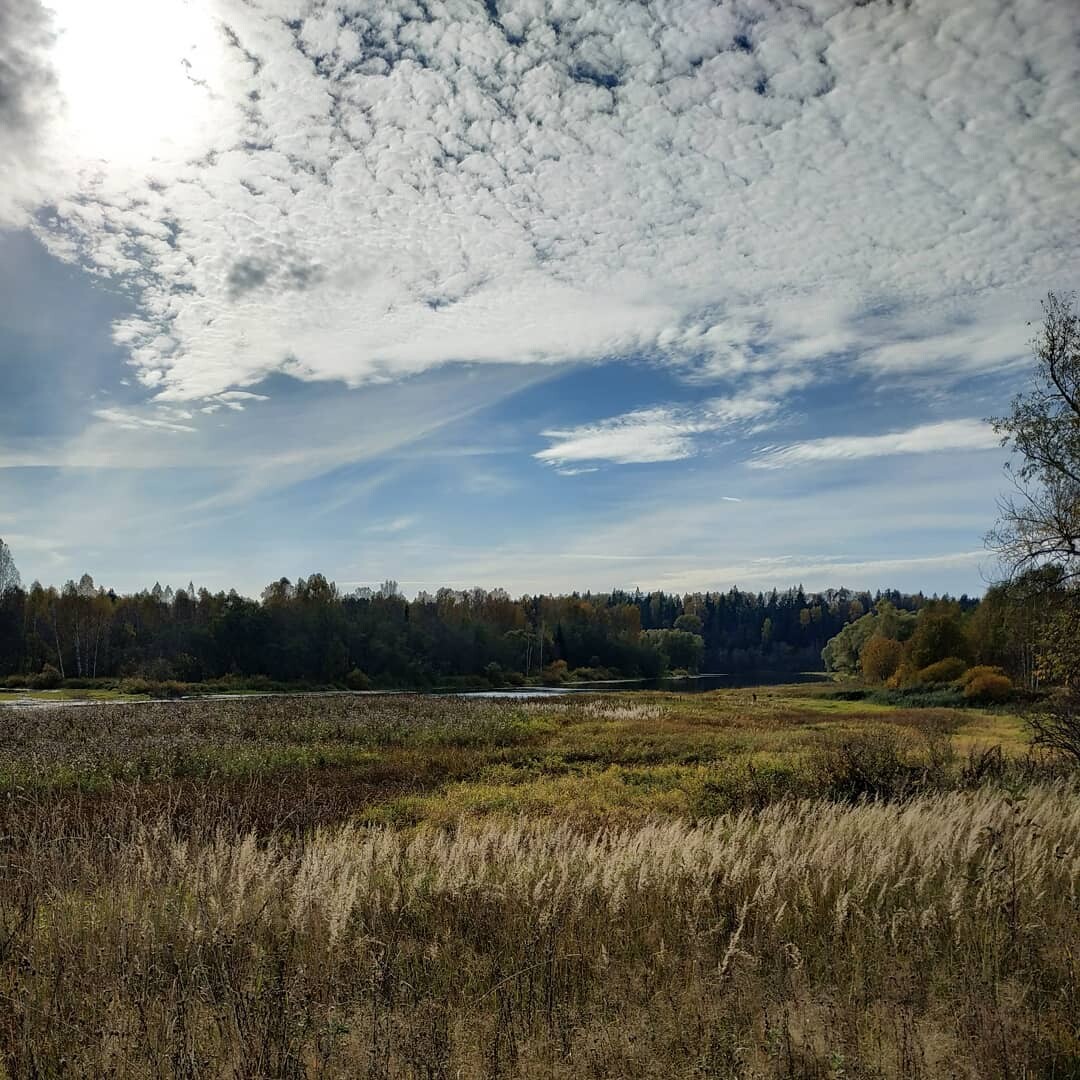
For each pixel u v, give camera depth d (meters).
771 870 7.33
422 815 15.73
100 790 17.28
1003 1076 4.32
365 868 7.64
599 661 129.38
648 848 8.24
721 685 106.00
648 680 124.19
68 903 6.68
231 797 16.84
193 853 7.95
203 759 22.56
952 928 6.50
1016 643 25.16
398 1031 4.68
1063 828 9.61
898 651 86.19
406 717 38.03
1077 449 22.53
